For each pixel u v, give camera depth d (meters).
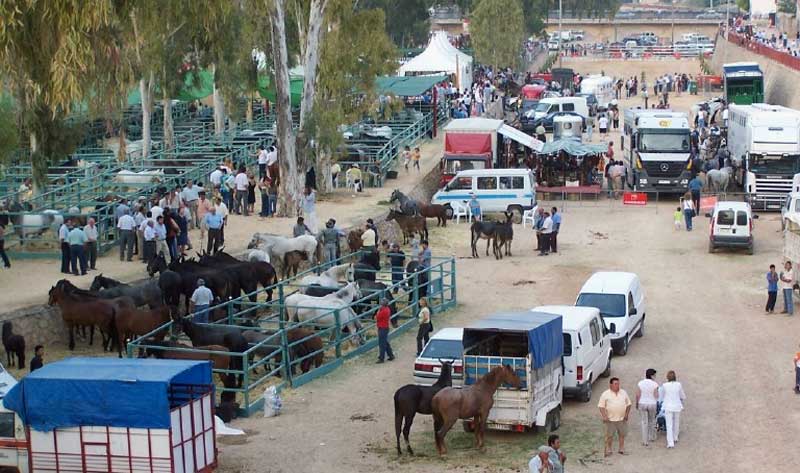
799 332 33.19
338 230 42.00
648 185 58.47
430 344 27.23
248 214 49.25
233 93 60.78
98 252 39.59
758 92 86.12
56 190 44.91
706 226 51.84
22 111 40.00
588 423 25.08
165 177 48.25
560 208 57.28
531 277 41.66
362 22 54.91
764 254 45.56
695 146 66.62
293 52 62.31
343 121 54.19
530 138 61.94
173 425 19.97
